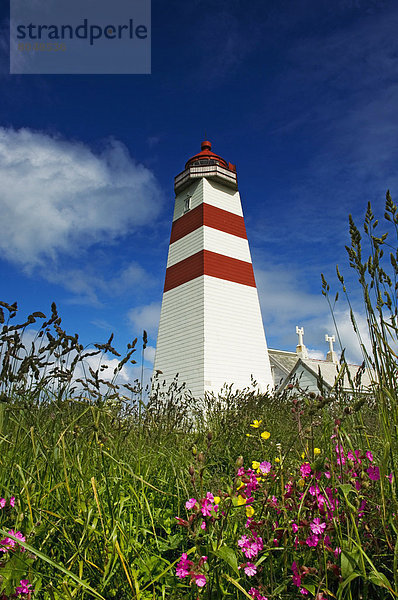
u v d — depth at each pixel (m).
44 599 1.46
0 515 1.64
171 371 18.94
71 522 1.68
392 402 1.63
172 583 1.55
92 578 1.53
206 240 20.03
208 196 21.58
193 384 17.33
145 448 2.99
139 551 1.68
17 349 2.32
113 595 1.46
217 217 21.28
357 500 1.44
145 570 1.61
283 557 1.50
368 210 1.92
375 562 1.47
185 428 4.06
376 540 1.45
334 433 1.56
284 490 1.64
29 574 1.43
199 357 17.53
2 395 1.97
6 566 1.30
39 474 1.85
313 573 1.34
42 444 1.88
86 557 1.57
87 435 2.21
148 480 2.40
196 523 1.46
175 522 2.01
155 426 3.49
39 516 1.63
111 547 1.66
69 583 1.49
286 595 1.41
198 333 18.03
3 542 1.40
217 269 19.66
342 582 1.20
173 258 22.02
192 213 21.78
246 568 1.40
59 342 2.37
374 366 1.80
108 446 2.45
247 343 19.05
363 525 1.58
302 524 1.43
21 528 1.59
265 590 1.38
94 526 1.59
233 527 1.71
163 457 2.93
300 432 1.68
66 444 2.08
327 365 23.45
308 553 1.48
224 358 17.86
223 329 18.41
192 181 22.62
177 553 1.84
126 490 2.11
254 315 20.05
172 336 19.75
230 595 1.45
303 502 1.53
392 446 1.61
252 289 20.66
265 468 1.64
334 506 1.41
